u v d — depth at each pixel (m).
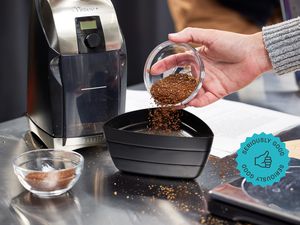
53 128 0.85
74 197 0.73
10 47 1.64
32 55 0.86
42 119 0.87
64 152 0.78
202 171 0.79
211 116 1.00
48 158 0.78
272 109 1.08
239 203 0.64
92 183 0.77
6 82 1.67
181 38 0.90
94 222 0.67
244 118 0.99
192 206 0.70
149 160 0.77
